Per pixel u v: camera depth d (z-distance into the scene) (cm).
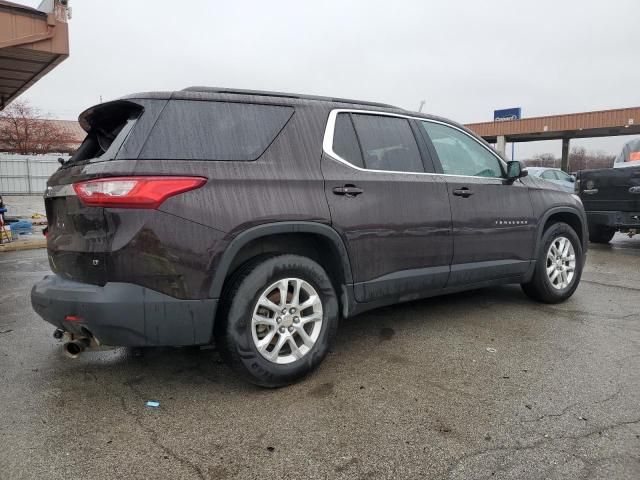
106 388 310
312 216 313
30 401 292
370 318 453
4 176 2139
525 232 461
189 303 273
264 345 297
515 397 294
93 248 267
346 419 269
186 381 320
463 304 500
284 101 330
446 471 223
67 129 4284
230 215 282
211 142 290
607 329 419
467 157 438
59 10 1018
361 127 364
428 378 321
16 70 1192
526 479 217
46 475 221
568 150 4003
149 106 282
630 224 821
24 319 462
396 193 363
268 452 239
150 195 261
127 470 225
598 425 261
